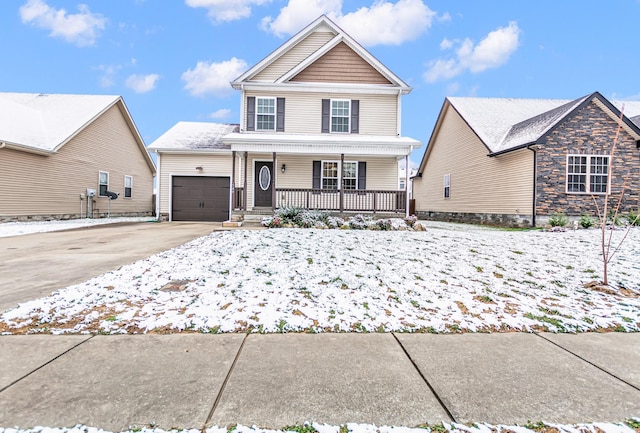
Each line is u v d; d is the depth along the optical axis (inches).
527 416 74.6
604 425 71.5
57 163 593.9
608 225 445.7
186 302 142.8
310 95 572.7
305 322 125.2
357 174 574.6
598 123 492.7
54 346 104.7
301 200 555.8
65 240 336.5
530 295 163.9
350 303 146.4
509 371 94.3
